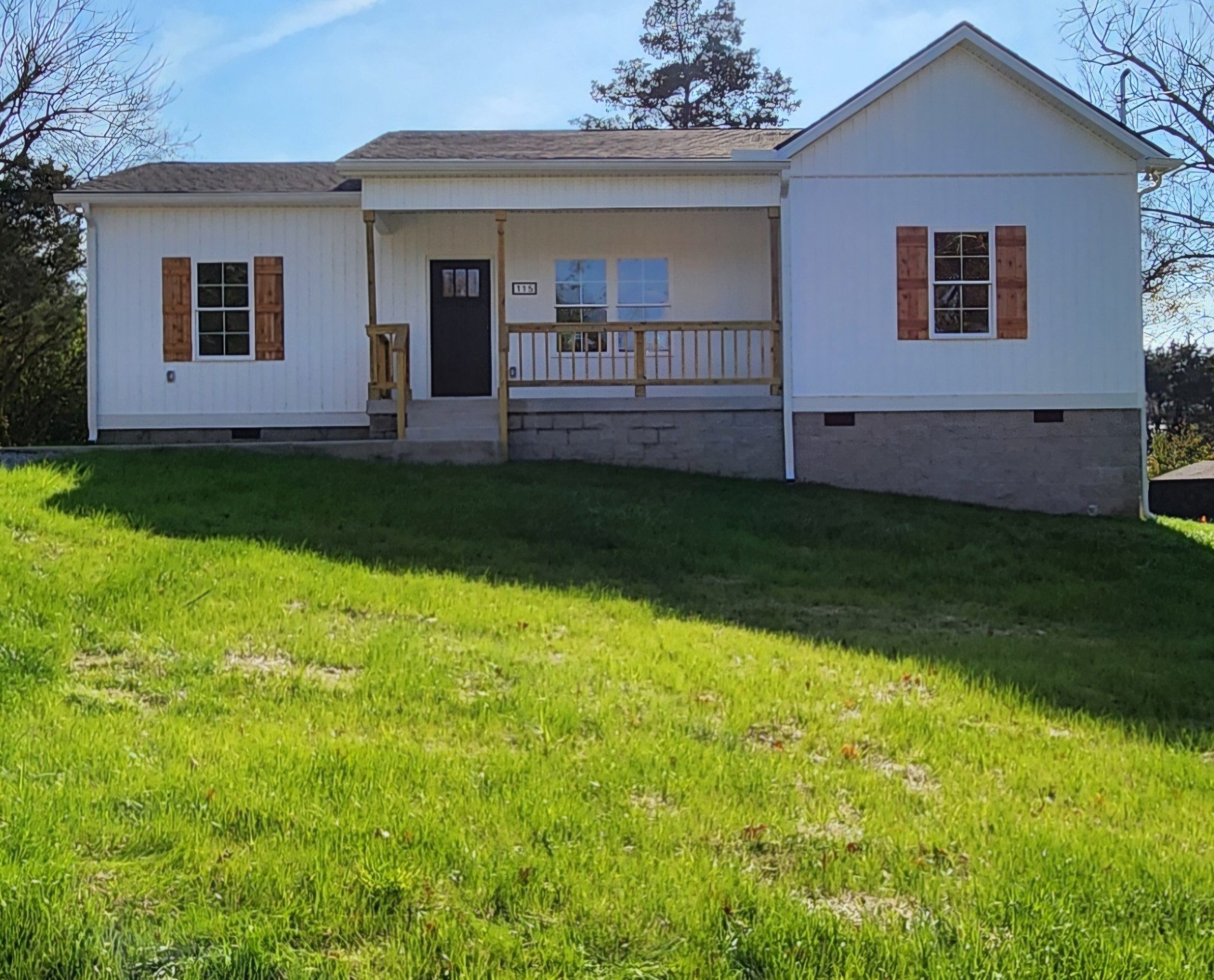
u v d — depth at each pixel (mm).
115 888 3949
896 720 6207
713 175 15008
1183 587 10742
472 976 3570
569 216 16578
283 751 5172
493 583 9109
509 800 4781
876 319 15242
